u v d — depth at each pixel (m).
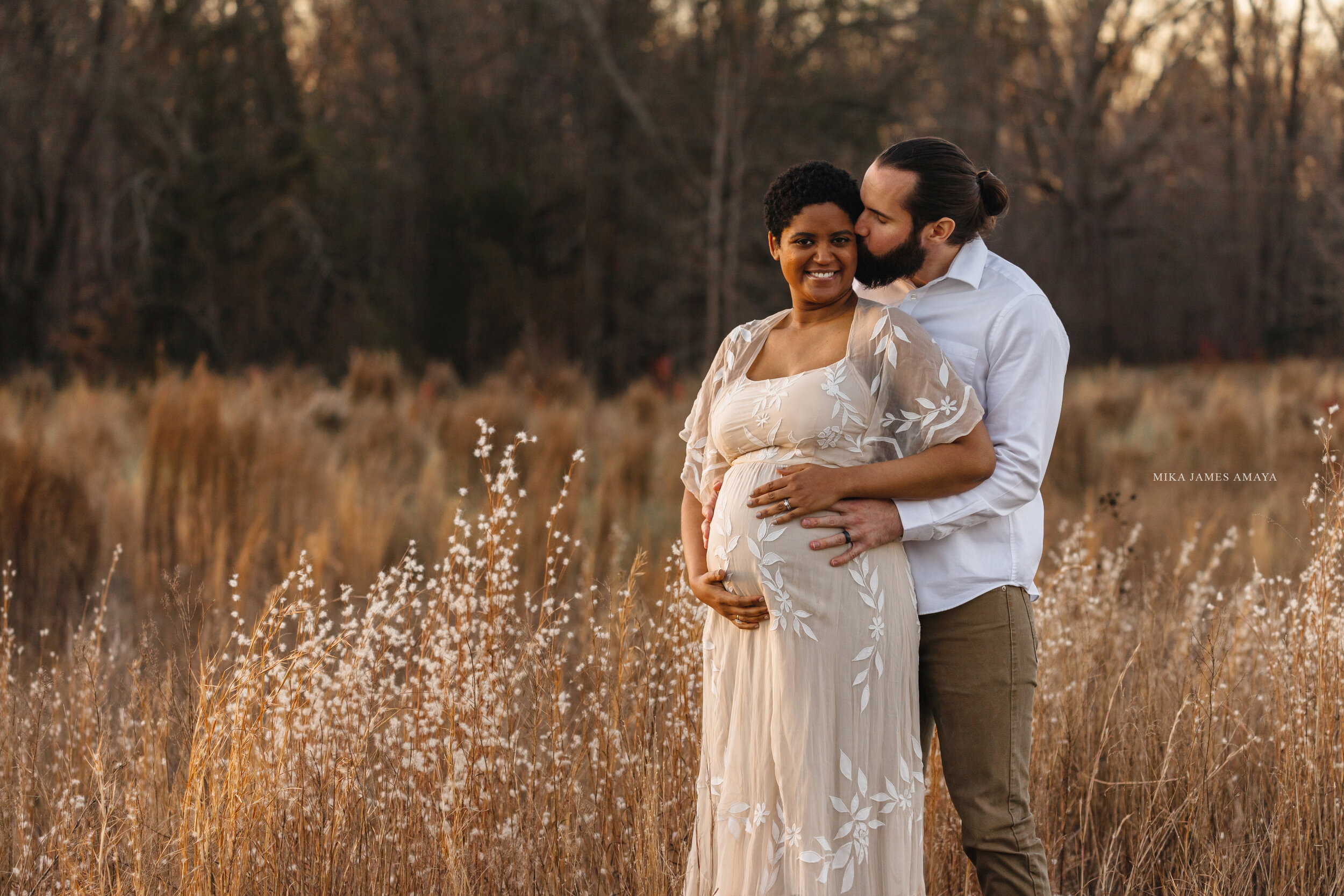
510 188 22.44
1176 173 32.34
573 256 23.42
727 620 2.21
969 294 2.20
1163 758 2.85
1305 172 30.36
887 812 2.09
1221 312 32.28
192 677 2.55
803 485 2.08
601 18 21.73
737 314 21.55
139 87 19.34
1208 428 10.20
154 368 16.39
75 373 15.51
